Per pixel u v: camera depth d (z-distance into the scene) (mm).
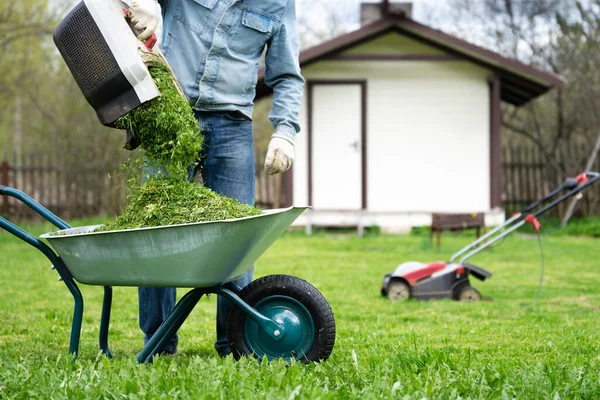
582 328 5395
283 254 10938
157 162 3969
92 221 15875
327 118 15086
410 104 15062
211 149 4316
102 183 17562
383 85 15070
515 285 7777
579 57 18750
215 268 3744
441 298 6824
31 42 20812
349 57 14805
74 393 3314
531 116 19781
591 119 18109
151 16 3918
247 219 3641
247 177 4379
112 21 3832
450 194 15078
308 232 14742
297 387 3209
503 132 21594
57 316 5895
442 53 15039
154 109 3883
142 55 3887
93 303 6578
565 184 6926
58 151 18094
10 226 3930
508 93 16906
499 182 14930
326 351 3916
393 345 4543
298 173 15086
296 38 4449
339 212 14781
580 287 7590
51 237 3785
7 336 5164
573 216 17188
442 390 3379
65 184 17203
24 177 16781
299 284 3941
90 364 3748
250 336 3980
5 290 7316
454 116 15062
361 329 5387
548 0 20188
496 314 6070
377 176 15094
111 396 3303
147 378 3510
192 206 3848
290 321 3936
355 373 3662
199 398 3168
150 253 3686
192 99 4250
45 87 22797
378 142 15102
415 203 15086
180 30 4266
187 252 3666
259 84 14492
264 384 3367
